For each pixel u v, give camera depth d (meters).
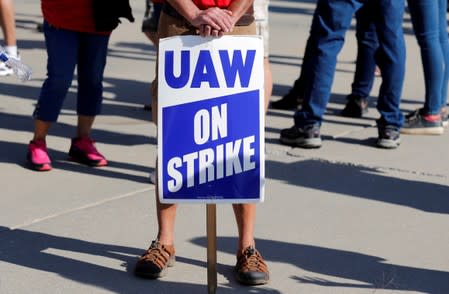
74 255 9.16
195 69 7.70
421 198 11.15
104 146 13.09
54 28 11.38
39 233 9.71
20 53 19.91
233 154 7.77
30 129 13.94
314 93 12.98
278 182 11.63
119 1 11.45
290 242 9.61
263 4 12.01
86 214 10.31
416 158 12.82
